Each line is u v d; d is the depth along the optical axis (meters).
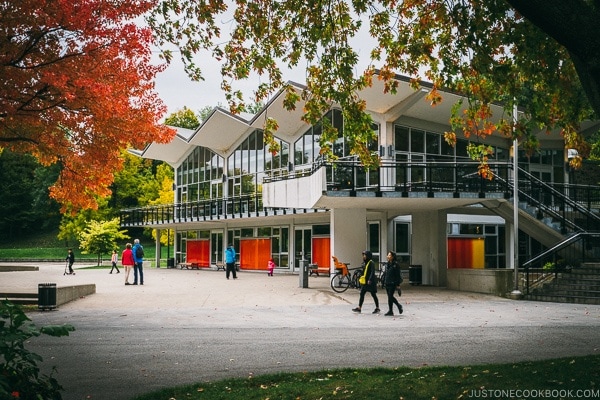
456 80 11.40
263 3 11.57
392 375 8.48
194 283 30.09
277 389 7.72
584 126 31.23
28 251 78.56
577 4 6.23
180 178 52.47
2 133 17.92
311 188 25.23
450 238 37.94
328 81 11.64
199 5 11.52
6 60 15.11
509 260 32.53
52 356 10.80
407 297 22.45
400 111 29.30
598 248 24.30
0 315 5.51
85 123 17.50
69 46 15.89
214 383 8.32
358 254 27.52
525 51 10.45
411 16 11.66
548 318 15.91
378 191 23.59
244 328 14.33
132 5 16.17
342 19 11.61
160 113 18.23
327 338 12.66
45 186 86.88
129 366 9.88
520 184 27.78
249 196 41.53
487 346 11.37
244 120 40.06
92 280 33.09
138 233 92.44
